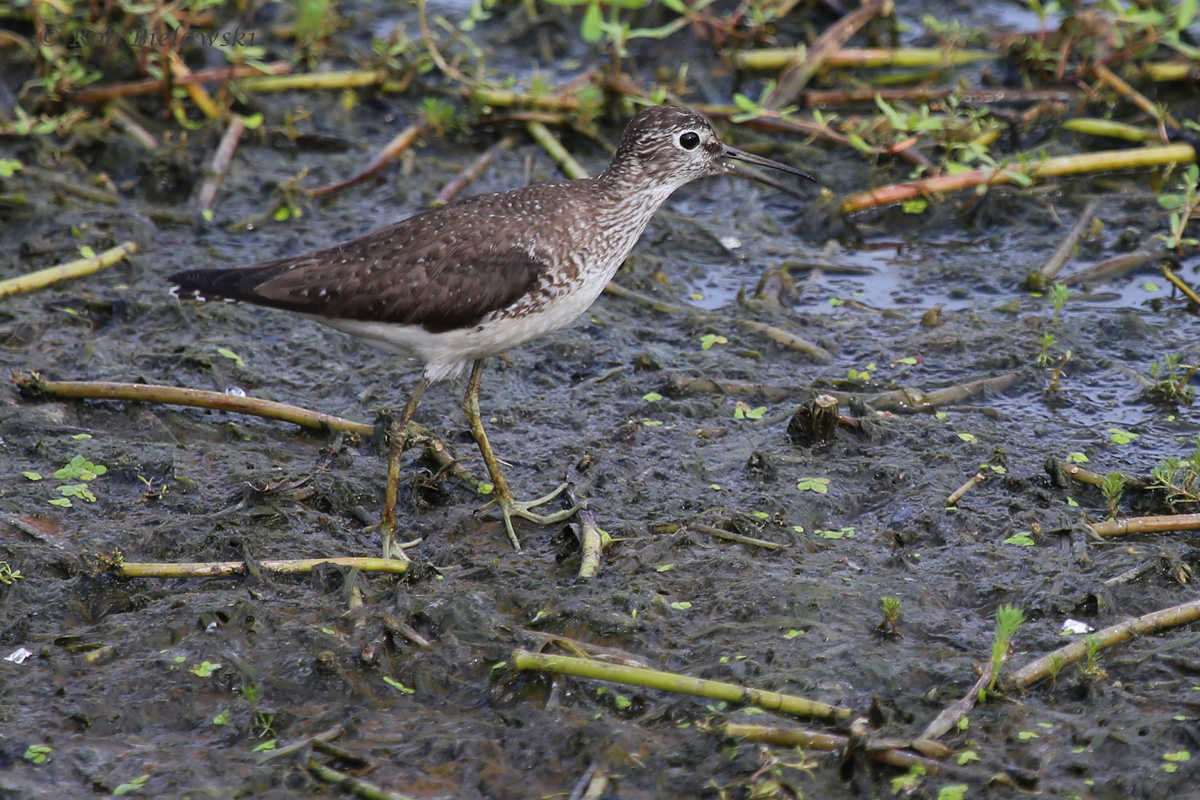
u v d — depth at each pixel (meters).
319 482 11.07
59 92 16.95
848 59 17.98
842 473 11.29
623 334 13.81
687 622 9.34
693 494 11.08
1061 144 16.86
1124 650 8.81
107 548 10.16
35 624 9.38
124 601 9.57
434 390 12.82
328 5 18.66
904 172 16.56
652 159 11.08
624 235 11.03
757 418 12.31
